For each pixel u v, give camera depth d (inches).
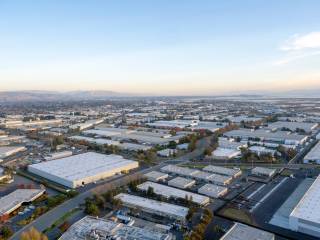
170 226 2886.3
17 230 2837.1
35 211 3176.7
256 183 4146.2
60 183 4188.0
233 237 2518.5
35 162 5378.9
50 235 2741.1
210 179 4197.8
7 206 3267.7
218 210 3253.0
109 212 3218.5
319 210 2915.8
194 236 2573.8
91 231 2664.9
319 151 5629.9
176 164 5226.4
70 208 3339.1
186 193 3651.6
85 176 4224.9
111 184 4099.4
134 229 2721.5
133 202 3373.5
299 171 4702.3
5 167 5044.3
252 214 3144.7
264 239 2495.1
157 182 4215.1
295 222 2792.8
